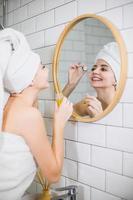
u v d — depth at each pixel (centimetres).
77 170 136
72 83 134
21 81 104
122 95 112
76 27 131
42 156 102
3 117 104
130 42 109
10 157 100
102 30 117
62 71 139
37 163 109
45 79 111
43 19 158
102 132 122
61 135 110
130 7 108
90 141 128
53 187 151
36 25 164
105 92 117
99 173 124
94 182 127
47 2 154
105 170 121
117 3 113
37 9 163
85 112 128
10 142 100
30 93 109
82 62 128
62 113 112
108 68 116
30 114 101
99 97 121
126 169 112
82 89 129
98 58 120
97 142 124
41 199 126
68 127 141
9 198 106
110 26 112
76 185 137
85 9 129
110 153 118
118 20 113
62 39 138
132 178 109
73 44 133
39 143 101
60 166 107
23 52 105
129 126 110
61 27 144
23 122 100
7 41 107
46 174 105
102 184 123
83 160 133
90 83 125
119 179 115
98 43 120
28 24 171
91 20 123
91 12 126
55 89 143
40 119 102
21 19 178
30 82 106
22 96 108
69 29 134
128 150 111
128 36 109
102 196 123
